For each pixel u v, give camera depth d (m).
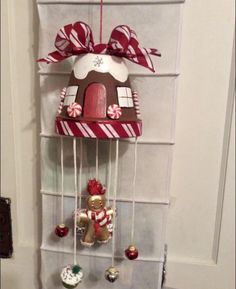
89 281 0.72
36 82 0.71
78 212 0.62
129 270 0.70
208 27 0.65
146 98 0.63
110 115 0.52
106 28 0.62
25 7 0.69
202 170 0.71
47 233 0.71
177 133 0.70
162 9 0.60
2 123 0.74
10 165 0.76
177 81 0.62
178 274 0.76
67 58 0.63
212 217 0.73
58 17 0.62
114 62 0.55
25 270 0.80
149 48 0.61
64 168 0.68
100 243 0.68
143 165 0.66
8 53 0.70
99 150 0.66
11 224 0.79
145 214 0.68
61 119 0.55
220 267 0.75
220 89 0.67
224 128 0.69
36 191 0.77
